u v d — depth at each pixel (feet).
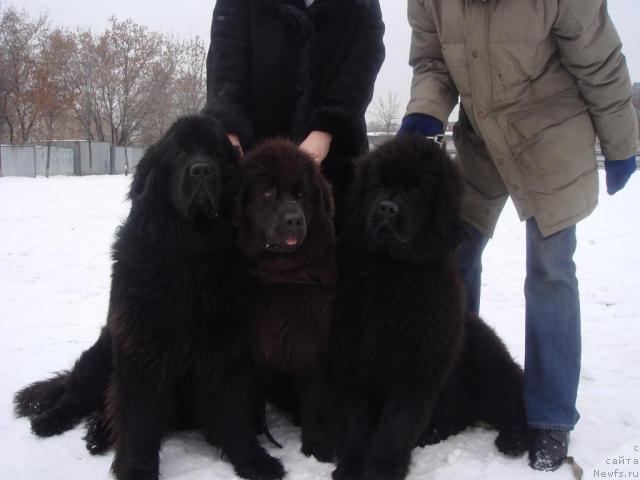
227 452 10.14
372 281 10.48
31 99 126.93
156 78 154.61
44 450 10.43
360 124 13.34
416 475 9.93
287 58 13.42
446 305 10.30
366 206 10.78
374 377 10.50
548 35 10.20
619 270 25.86
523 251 31.07
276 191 10.32
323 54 13.52
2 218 40.47
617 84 10.03
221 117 12.43
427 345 10.11
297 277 10.46
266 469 9.75
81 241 32.42
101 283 23.67
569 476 9.91
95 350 11.38
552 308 10.55
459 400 11.62
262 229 10.29
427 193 10.45
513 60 10.20
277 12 13.20
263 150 10.73
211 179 9.75
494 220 12.78
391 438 9.99
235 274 10.27
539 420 10.53
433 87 11.78
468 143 12.43
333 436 10.59
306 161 10.70
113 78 152.15
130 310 9.62
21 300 20.75
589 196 10.47
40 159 110.01
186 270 9.80
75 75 148.66
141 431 9.57
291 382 11.60
